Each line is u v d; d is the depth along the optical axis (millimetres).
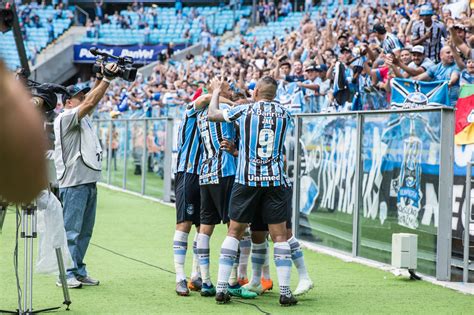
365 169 7957
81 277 6422
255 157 5469
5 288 6203
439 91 7863
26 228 5020
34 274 6859
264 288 6227
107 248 8750
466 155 7441
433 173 6809
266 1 31031
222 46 28844
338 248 8492
